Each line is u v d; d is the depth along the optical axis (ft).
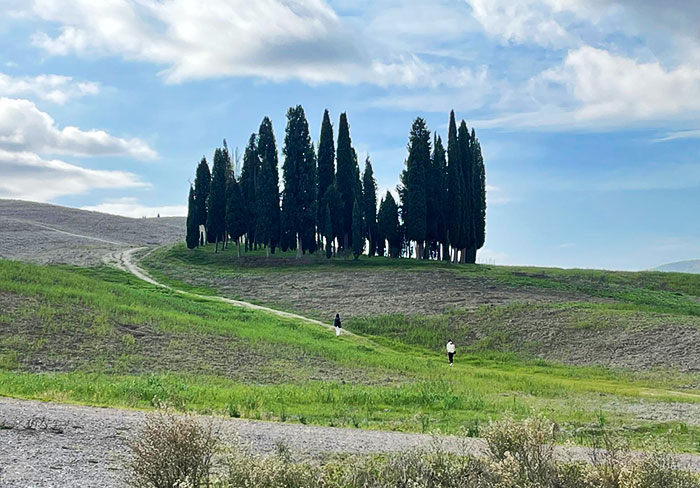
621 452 30.32
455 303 188.44
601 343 140.77
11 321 102.01
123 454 34.17
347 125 302.86
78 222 478.59
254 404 64.95
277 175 314.96
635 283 242.99
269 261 283.18
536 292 205.77
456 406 71.51
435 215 292.81
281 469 27.35
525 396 85.76
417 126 282.77
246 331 130.52
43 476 28.68
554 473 28.48
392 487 29.73
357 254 287.07
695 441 55.98
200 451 26.48
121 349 97.55
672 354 128.88
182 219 613.11
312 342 131.95
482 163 324.39
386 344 154.10
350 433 49.44
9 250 303.07
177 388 69.82
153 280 240.32
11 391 58.90
